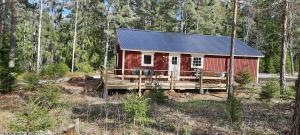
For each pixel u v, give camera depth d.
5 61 19.05
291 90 20.36
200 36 30.42
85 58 48.66
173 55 26.06
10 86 19.06
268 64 51.94
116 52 28.66
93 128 11.59
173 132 11.27
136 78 23.97
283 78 22.02
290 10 22.47
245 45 29.58
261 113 14.46
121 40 25.59
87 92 21.59
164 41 27.05
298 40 36.97
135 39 26.30
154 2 53.50
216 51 26.62
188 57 26.42
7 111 13.48
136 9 54.59
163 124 12.33
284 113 14.52
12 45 20.12
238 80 23.88
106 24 49.75
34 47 51.84
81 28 51.97
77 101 17.73
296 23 28.64
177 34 29.78
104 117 13.50
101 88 22.84
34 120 8.81
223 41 29.81
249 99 19.08
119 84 21.09
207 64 26.80
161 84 22.14
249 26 56.47
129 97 12.25
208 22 50.44
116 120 12.91
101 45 52.12
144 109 11.98
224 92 23.16
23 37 50.03
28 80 19.70
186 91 23.16
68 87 23.77
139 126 11.96
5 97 17.14
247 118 13.43
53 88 14.90
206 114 14.33
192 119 13.26
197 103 17.61
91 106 16.17
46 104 14.05
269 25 51.81
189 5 49.25
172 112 14.66
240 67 27.69
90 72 45.22
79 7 51.28
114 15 47.66
